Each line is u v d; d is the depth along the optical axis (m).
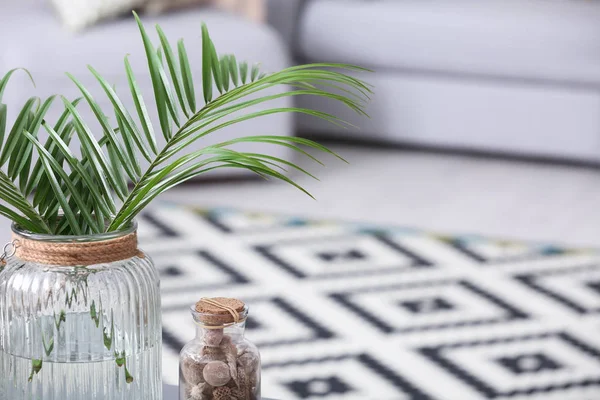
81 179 1.17
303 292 2.73
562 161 4.00
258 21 3.80
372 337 2.48
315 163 3.89
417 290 2.76
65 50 3.29
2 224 1.90
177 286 2.75
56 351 1.10
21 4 3.74
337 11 3.95
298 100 4.03
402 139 3.96
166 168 1.08
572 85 3.75
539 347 2.44
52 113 3.28
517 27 3.74
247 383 1.15
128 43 3.34
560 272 2.90
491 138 3.86
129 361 1.12
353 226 3.24
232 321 1.14
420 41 3.84
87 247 1.09
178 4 3.62
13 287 1.10
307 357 2.36
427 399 2.17
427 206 3.43
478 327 2.54
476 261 2.97
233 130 3.47
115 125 3.24
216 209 3.37
